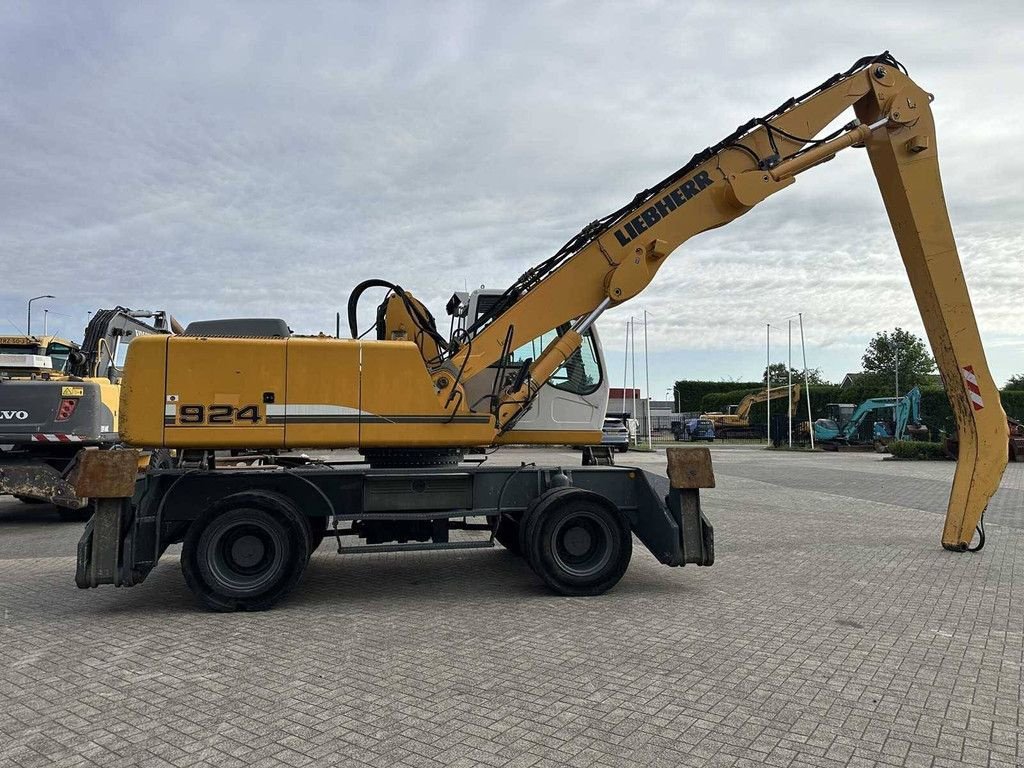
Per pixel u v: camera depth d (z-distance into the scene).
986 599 6.61
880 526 11.07
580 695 4.27
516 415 7.20
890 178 8.73
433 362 7.38
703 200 7.84
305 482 6.65
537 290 7.51
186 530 6.89
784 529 10.77
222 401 6.47
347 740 3.67
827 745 3.62
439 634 5.54
